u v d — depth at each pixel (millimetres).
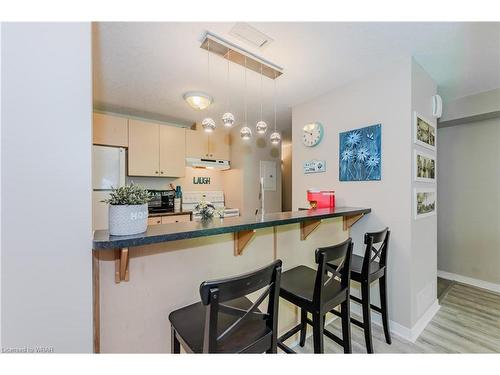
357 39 1640
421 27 1519
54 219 770
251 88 2420
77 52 800
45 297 764
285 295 1343
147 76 2166
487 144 2830
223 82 2297
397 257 1949
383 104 2039
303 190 2764
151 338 1117
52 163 765
